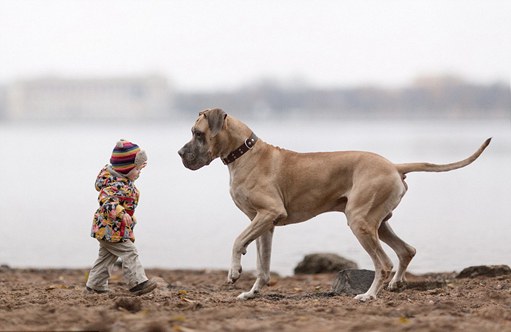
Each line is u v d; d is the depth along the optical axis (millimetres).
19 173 45062
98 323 7133
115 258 10000
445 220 22969
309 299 9609
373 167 9352
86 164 53031
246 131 9875
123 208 9688
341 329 7082
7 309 8438
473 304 8789
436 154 56250
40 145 89500
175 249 18641
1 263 16750
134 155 9750
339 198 9633
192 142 9883
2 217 25172
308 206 9719
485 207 26406
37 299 9367
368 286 10133
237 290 11664
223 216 25531
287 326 7223
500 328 7188
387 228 10078
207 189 35906
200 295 10414
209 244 19516
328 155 9711
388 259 9312
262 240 9930
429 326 7164
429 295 9711
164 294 10188
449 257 16250
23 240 20188
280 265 16094
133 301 8289
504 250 17156
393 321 7438
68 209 27578
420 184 37188
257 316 7891
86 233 21562
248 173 9750
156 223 23750
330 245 18672
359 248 18188
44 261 17109
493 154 59938
